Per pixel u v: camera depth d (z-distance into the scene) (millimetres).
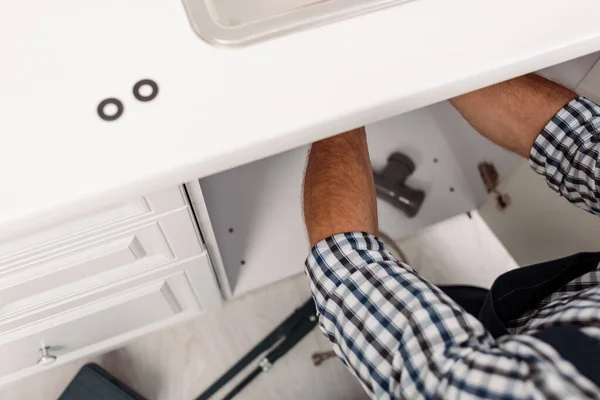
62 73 375
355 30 398
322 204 511
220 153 362
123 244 508
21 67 376
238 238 857
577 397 288
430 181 930
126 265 566
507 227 967
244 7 433
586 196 495
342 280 433
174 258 600
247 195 844
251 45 390
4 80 372
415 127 879
